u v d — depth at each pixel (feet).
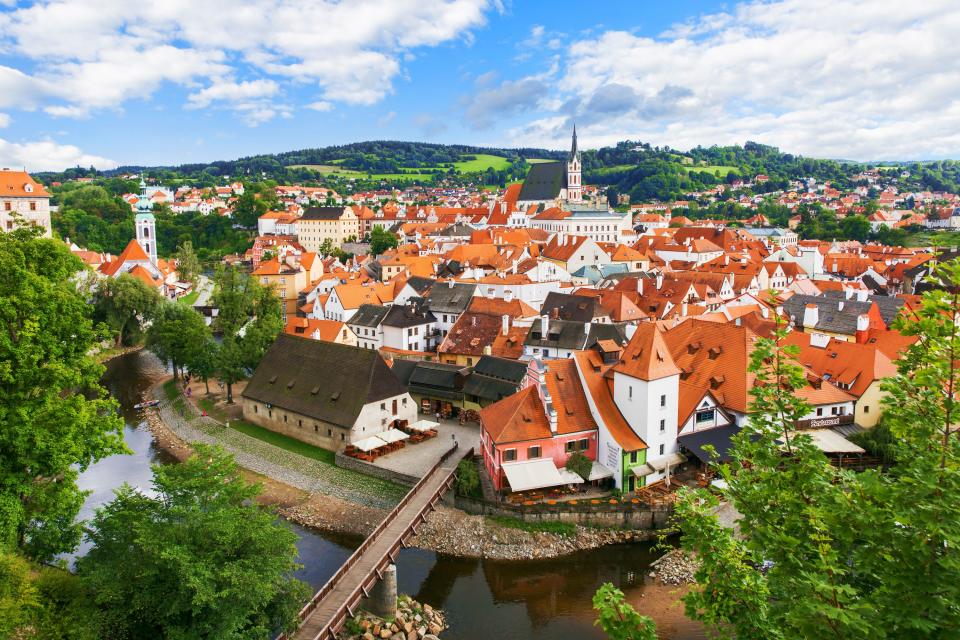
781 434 87.66
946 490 67.77
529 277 492.95
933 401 75.87
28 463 161.99
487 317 377.30
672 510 217.15
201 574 131.54
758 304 408.87
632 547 212.64
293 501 250.16
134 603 133.69
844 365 270.87
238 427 322.75
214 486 148.97
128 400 382.01
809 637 68.54
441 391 318.04
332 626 157.99
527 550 210.59
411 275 561.02
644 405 230.27
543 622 178.40
